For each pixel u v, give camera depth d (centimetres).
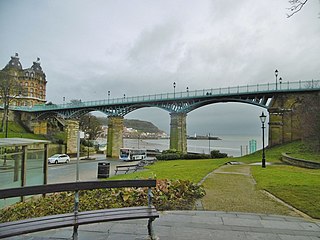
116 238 530
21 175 980
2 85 7306
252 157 3766
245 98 5203
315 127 3397
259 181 1255
